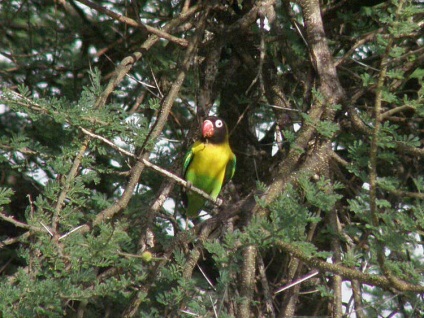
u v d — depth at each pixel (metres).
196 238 10.30
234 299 9.30
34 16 13.85
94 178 9.34
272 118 13.31
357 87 11.59
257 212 9.27
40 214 9.02
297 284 10.22
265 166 13.06
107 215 9.70
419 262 9.27
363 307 10.00
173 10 13.70
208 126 12.45
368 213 8.07
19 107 8.80
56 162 9.28
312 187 7.90
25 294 8.46
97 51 14.03
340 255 10.09
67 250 8.62
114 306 11.89
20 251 9.01
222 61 13.09
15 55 12.99
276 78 12.09
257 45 12.52
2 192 8.66
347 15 11.57
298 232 7.82
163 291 9.98
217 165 12.62
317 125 8.97
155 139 9.96
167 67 12.58
